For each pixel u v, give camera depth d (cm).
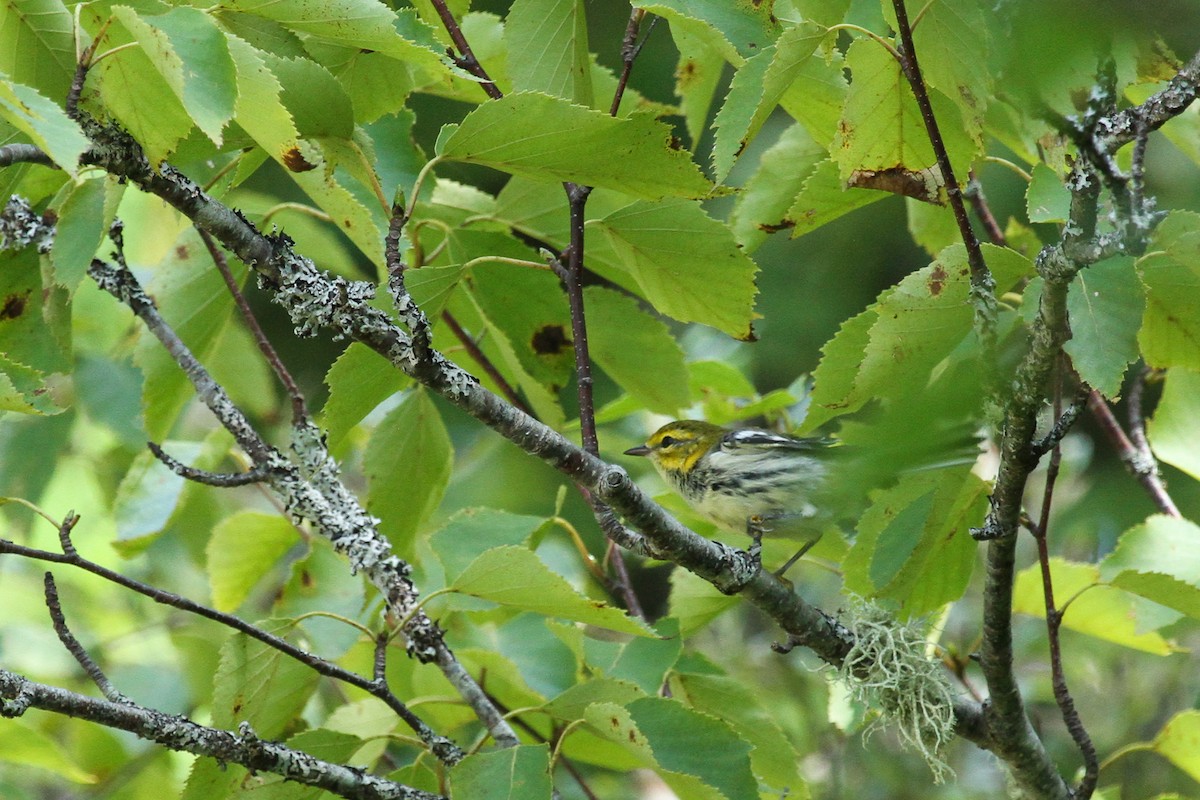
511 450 1445
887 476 273
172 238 1161
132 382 1194
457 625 891
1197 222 586
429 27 650
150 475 966
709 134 1554
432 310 689
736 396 1034
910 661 739
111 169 598
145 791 1110
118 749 1116
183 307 877
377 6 588
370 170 646
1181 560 827
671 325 1459
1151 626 834
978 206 903
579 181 643
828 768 1234
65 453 1297
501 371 1005
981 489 716
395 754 1030
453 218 905
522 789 629
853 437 309
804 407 1045
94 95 593
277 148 590
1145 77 638
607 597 900
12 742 865
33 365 778
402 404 859
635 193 650
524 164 630
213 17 595
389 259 605
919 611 775
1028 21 259
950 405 271
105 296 1213
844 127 663
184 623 1259
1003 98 623
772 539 970
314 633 874
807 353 1527
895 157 680
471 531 847
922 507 714
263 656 714
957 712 745
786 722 1236
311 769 673
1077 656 1277
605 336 877
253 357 1192
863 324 673
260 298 1680
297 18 595
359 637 876
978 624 1230
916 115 659
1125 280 598
